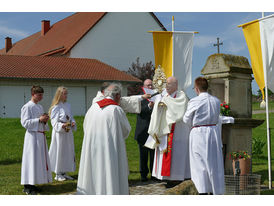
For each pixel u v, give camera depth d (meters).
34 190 6.16
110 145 4.58
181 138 6.47
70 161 7.19
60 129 6.93
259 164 9.33
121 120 4.73
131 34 32.41
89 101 26.17
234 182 5.93
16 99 23.83
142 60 32.84
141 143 7.09
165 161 6.44
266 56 6.27
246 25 6.49
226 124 6.87
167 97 6.53
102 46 31.16
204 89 5.37
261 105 6.40
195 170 5.25
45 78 23.98
